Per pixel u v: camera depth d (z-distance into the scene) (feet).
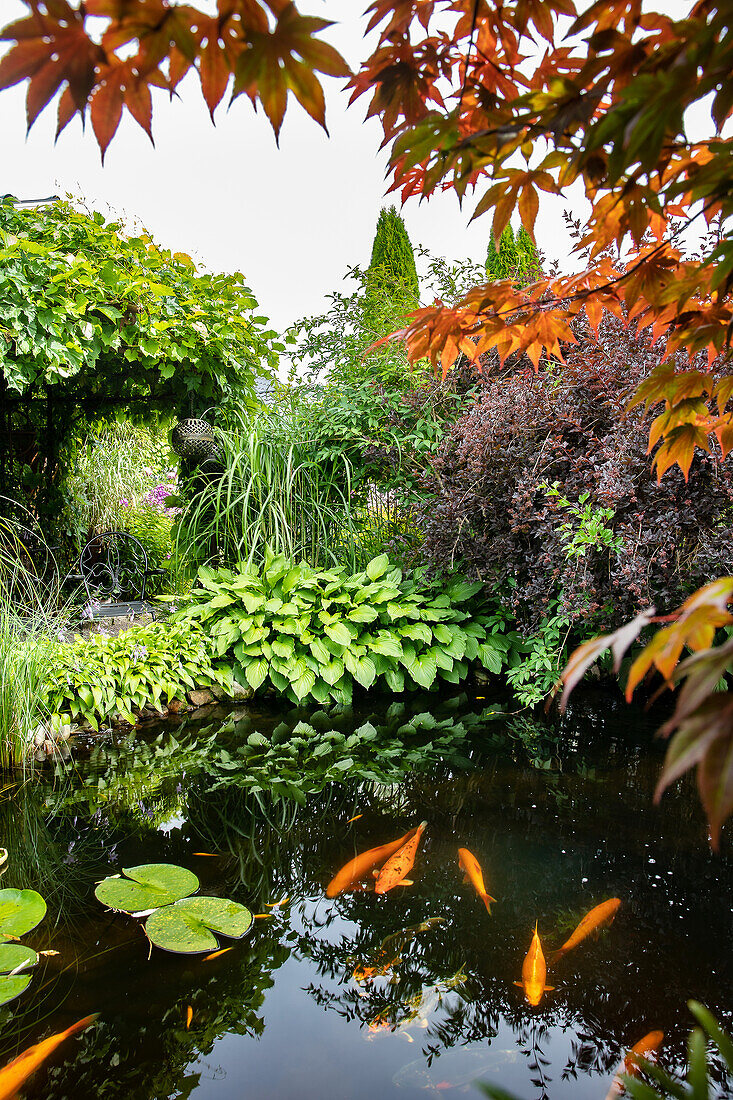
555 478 10.75
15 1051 3.75
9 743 8.66
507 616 12.50
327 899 5.40
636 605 9.59
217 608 12.51
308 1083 3.45
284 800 7.57
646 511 9.27
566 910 5.14
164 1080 3.51
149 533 19.81
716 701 1.09
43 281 11.54
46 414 17.53
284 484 14.24
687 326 3.13
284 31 1.72
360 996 4.17
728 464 8.57
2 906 5.25
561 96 1.96
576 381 10.59
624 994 4.13
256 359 15.19
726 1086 3.35
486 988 4.23
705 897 5.31
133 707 10.89
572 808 7.17
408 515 13.84
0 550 12.22
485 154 2.35
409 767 8.58
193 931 4.88
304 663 11.79
